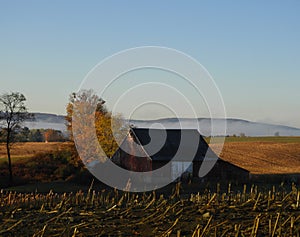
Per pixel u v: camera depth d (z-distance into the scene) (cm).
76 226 1347
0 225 1399
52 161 4891
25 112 5350
